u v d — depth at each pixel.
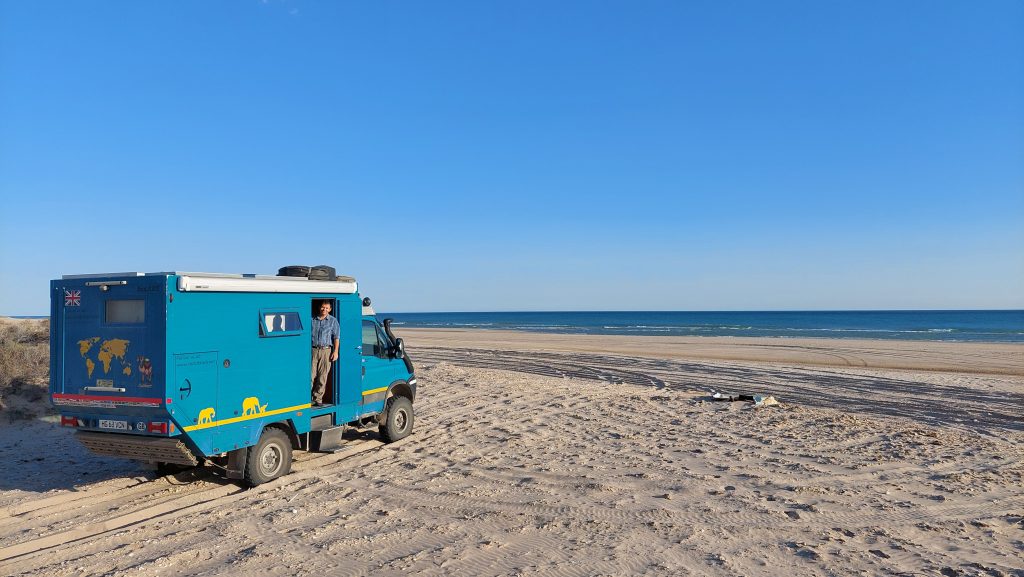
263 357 8.13
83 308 7.36
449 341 45.25
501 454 10.01
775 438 11.33
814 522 6.65
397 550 5.84
